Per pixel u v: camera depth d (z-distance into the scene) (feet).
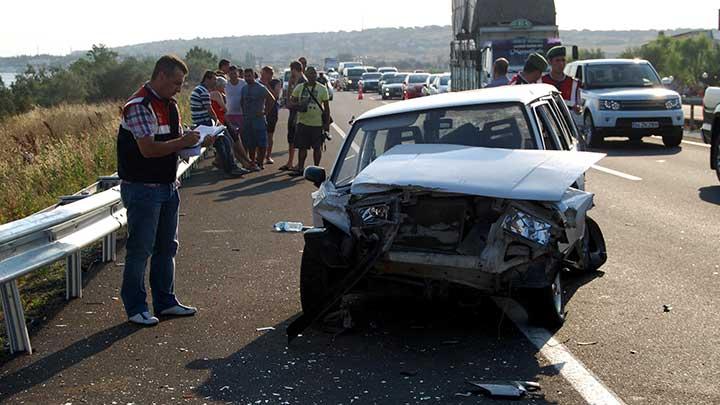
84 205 24.82
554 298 21.35
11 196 42.16
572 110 37.83
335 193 22.16
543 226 19.61
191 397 17.66
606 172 52.85
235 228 37.04
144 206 22.56
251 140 57.06
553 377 18.29
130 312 23.00
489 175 19.97
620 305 23.73
